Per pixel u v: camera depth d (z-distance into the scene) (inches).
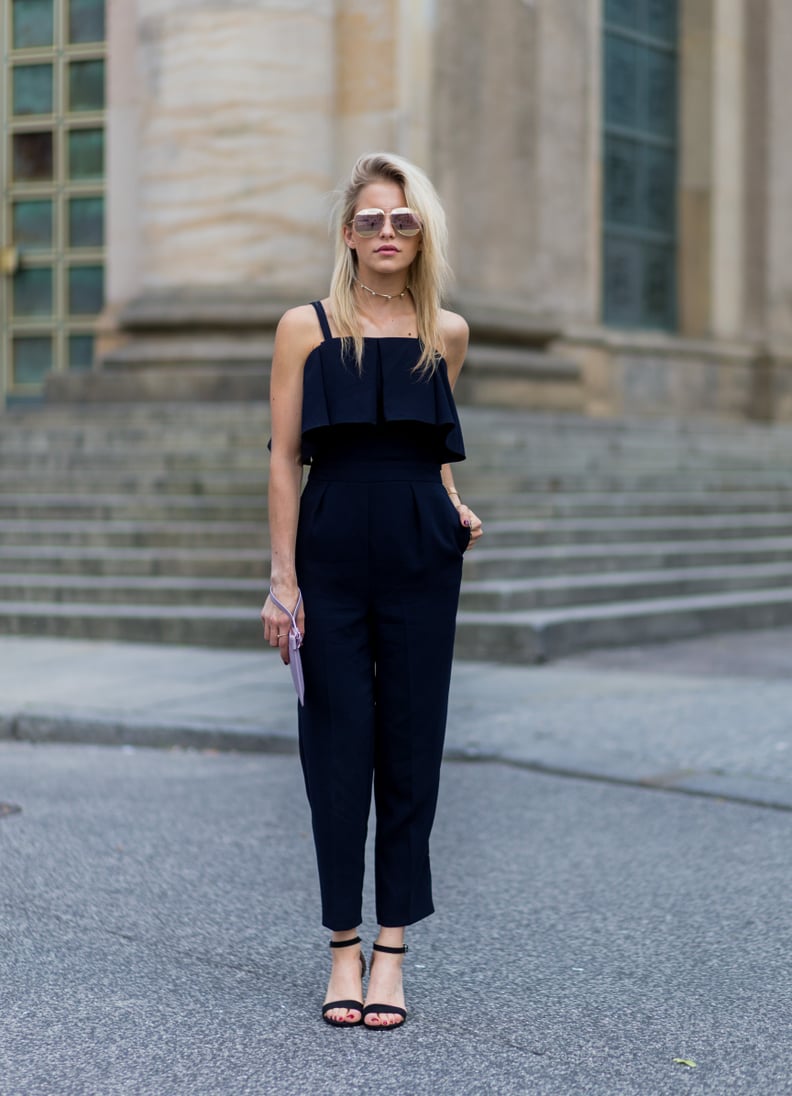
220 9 522.6
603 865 179.9
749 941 151.3
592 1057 120.6
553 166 649.0
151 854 184.5
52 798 216.2
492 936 152.9
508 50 593.6
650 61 719.7
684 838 192.5
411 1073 117.1
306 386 122.1
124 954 147.2
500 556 370.6
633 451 533.0
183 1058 120.3
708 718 264.4
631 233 709.9
